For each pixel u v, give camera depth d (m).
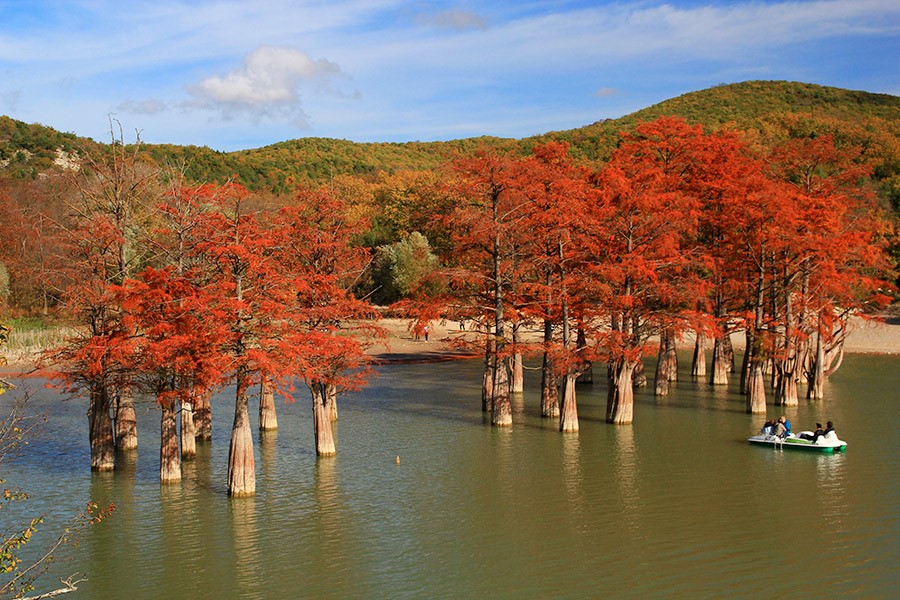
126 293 35.09
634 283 51.56
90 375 38.75
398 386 69.75
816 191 60.41
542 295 50.97
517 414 56.09
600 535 31.36
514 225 48.91
